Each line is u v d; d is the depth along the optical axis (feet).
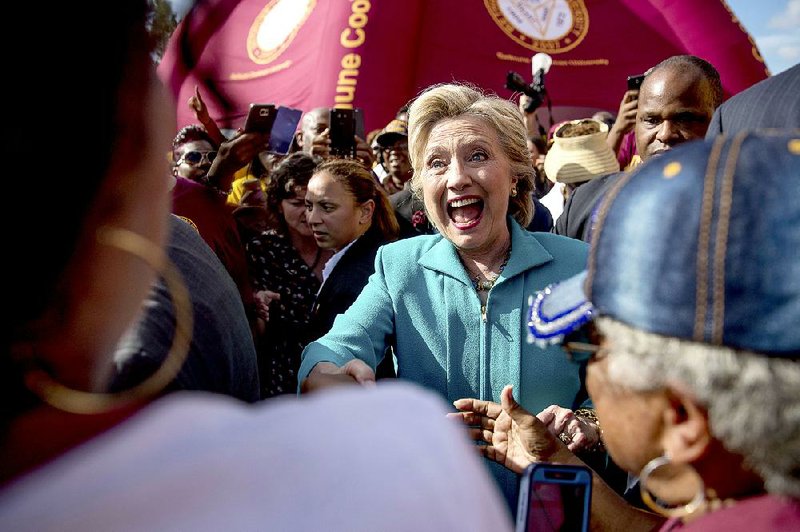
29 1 1.67
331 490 1.68
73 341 1.90
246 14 42.19
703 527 2.56
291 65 40.14
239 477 1.65
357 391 1.98
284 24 41.04
